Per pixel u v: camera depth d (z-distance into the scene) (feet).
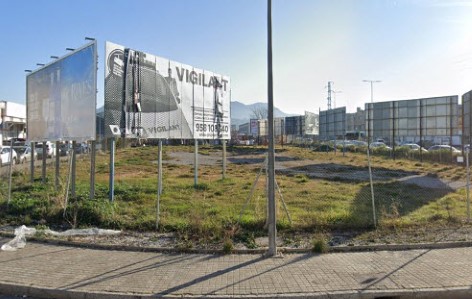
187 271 18.49
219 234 24.21
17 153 88.43
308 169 70.33
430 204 36.40
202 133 47.55
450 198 39.91
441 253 21.57
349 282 17.10
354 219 27.68
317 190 43.73
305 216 28.86
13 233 25.17
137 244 22.81
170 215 29.32
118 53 34.65
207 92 48.80
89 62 33.12
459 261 20.12
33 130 47.26
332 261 20.06
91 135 32.50
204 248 22.04
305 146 152.76
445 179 57.00
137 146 150.92
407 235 25.05
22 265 19.25
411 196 40.86
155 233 25.48
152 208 31.86
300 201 36.29
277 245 22.75
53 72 40.65
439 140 152.56
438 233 25.50
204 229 24.94
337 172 65.67
